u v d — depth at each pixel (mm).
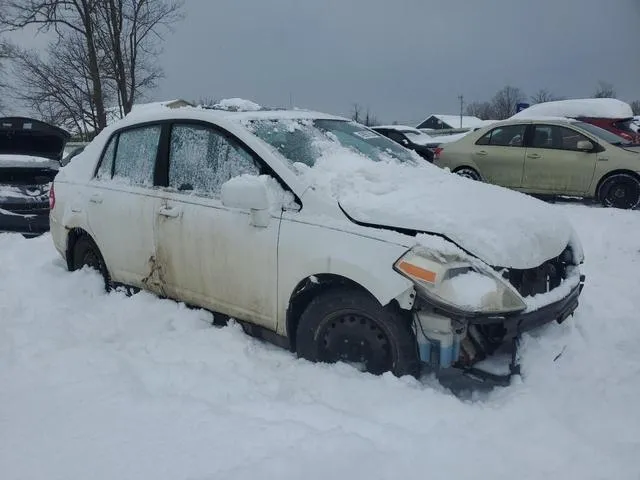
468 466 2568
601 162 10266
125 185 4691
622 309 4898
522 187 11039
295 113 4598
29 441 2729
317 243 3457
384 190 3643
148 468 2533
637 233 7719
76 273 5152
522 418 2932
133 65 22922
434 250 3158
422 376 3438
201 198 4094
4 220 7898
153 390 3273
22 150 8977
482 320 3049
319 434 2771
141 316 4293
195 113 4316
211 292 4066
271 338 3844
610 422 2941
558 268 3848
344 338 3480
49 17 21734
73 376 3387
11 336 4039
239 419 2914
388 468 2535
